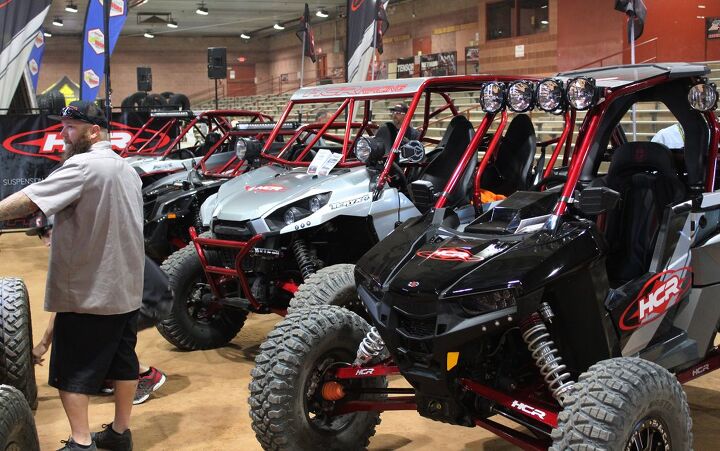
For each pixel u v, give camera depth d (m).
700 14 15.49
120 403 3.70
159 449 4.06
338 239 5.31
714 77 14.10
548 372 2.99
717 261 3.62
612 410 2.64
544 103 3.36
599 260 3.09
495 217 3.39
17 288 4.21
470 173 4.79
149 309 3.97
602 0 16.81
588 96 3.25
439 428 4.27
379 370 3.34
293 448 3.37
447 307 2.92
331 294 4.23
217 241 5.11
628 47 15.92
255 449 4.05
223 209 5.23
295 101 6.07
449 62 24.05
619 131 4.77
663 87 3.79
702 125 3.70
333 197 5.05
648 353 3.39
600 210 3.08
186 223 7.45
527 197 3.44
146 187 8.64
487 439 4.11
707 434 4.07
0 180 11.11
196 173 7.84
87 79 12.52
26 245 10.98
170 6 28.33
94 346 3.44
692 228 3.55
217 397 4.85
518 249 3.04
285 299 5.28
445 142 5.11
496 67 21.78
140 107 12.52
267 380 3.34
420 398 3.16
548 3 19.66
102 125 3.51
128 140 11.69
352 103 5.62
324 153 5.57
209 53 12.01
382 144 5.23
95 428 4.34
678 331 3.59
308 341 3.39
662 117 11.92
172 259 5.68
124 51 35.28
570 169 3.30
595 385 2.72
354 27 10.88
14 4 11.05
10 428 2.80
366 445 3.72
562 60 18.08
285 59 35.47
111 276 3.41
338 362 3.54
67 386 3.43
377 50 10.95
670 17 15.66
